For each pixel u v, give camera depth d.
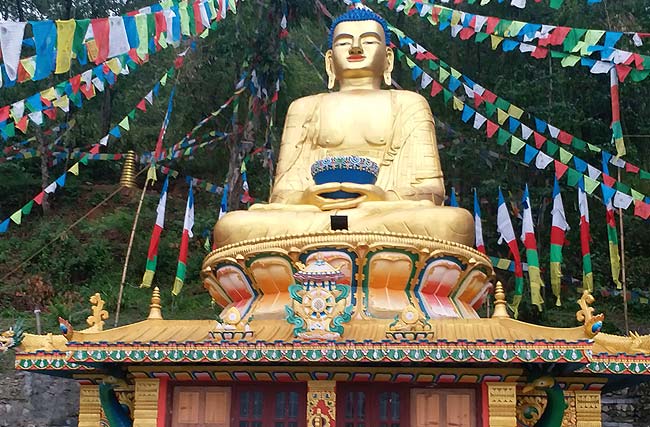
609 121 21.67
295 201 12.06
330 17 19.00
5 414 15.84
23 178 27.48
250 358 8.73
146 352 8.95
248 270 10.83
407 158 12.80
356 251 10.34
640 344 9.67
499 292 10.29
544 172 20.47
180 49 24.03
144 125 28.09
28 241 25.23
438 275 10.72
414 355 8.55
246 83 20.41
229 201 20.08
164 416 9.56
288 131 13.55
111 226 25.58
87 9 30.47
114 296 21.31
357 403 9.43
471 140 20.25
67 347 9.17
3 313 20.88
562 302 20.59
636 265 20.67
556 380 9.90
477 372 9.19
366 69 13.79
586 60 11.84
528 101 20.34
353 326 9.75
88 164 29.77
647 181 20.25
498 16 21.67
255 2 19.88
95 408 10.70
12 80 8.38
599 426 9.98
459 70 22.61
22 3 30.86
